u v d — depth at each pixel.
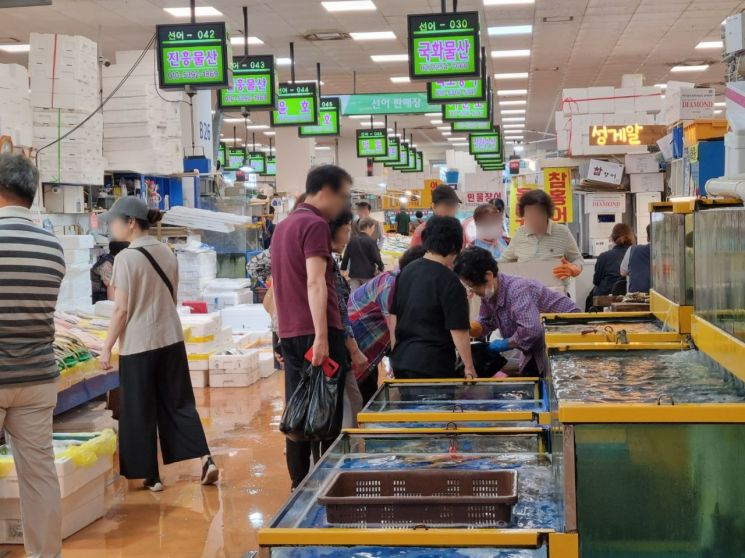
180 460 5.37
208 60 10.73
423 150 39.66
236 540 4.48
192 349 8.82
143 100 10.59
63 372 5.46
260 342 10.88
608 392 2.07
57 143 8.80
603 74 19.06
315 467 2.46
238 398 8.23
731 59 4.97
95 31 13.62
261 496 5.22
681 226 2.83
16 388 3.72
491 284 4.44
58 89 8.76
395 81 19.48
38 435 3.82
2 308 3.70
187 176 11.88
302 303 4.33
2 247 3.72
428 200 29.27
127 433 5.26
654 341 2.87
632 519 1.80
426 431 2.84
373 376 5.34
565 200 10.86
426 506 2.04
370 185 24.56
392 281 4.97
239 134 30.80
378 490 2.37
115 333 5.21
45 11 12.27
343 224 5.02
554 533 1.83
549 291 4.66
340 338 4.38
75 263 7.81
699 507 1.79
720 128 6.34
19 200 3.87
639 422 1.79
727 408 1.76
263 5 12.26
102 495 4.92
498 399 3.54
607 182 9.94
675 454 1.79
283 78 18.92
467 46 10.68
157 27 10.75
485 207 7.69
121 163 10.70
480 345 4.73
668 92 10.06
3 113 8.05
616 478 1.80
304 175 21.94
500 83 20.16
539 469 2.50
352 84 19.86
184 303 9.95
